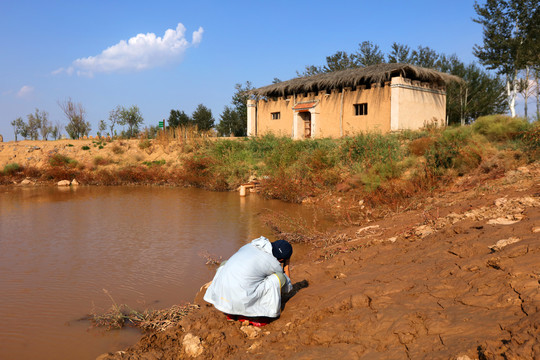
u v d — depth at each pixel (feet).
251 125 98.84
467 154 39.58
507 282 11.57
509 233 16.61
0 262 25.20
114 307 17.30
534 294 10.46
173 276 22.39
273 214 38.73
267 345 12.26
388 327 11.04
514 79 89.86
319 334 11.65
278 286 14.29
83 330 16.03
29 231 33.83
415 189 37.99
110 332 15.85
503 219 19.89
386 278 15.28
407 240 22.24
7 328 16.25
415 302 12.21
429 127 66.44
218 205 47.60
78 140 96.58
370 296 13.50
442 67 100.68
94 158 82.64
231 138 90.38
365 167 48.49
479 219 21.93
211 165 69.31
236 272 13.74
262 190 55.01
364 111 76.48
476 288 12.04
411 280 14.24
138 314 16.85
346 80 75.36
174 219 38.78
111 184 73.36
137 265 24.41
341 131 79.20
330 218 37.45
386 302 12.71
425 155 43.73
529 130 40.24
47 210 44.52
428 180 38.88
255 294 13.69
